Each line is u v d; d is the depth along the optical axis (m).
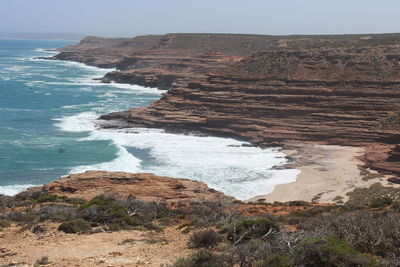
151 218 22.03
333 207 28.66
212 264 11.48
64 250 14.80
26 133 67.75
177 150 59.97
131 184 38.47
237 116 72.94
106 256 13.67
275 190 44.00
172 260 12.88
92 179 38.38
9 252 14.79
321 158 56.19
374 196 39.53
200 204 29.75
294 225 19.31
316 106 72.56
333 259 10.71
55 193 35.09
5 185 43.06
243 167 52.44
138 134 69.38
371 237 13.55
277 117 72.31
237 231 14.74
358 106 70.31
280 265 10.72
